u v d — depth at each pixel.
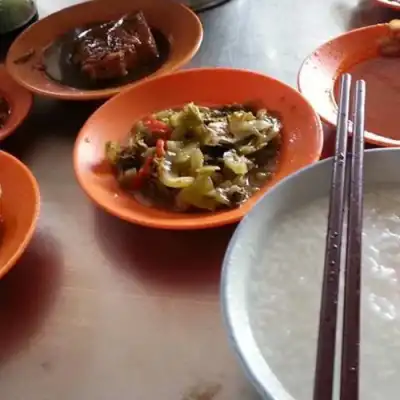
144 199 1.00
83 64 1.32
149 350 0.81
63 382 0.79
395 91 1.15
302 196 0.82
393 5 1.37
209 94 1.18
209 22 1.50
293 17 1.46
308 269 0.76
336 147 0.81
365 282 0.73
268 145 1.05
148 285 0.89
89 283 0.91
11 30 1.59
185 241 0.95
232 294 0.71
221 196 0.95
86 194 0.99
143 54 1.34
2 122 1.23
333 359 0.59
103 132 1.12
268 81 1.14
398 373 0.65
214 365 0.78
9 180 1.00
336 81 1.19
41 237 1.00
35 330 0.86
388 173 0.82
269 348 0.68
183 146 1.04
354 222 0.71
